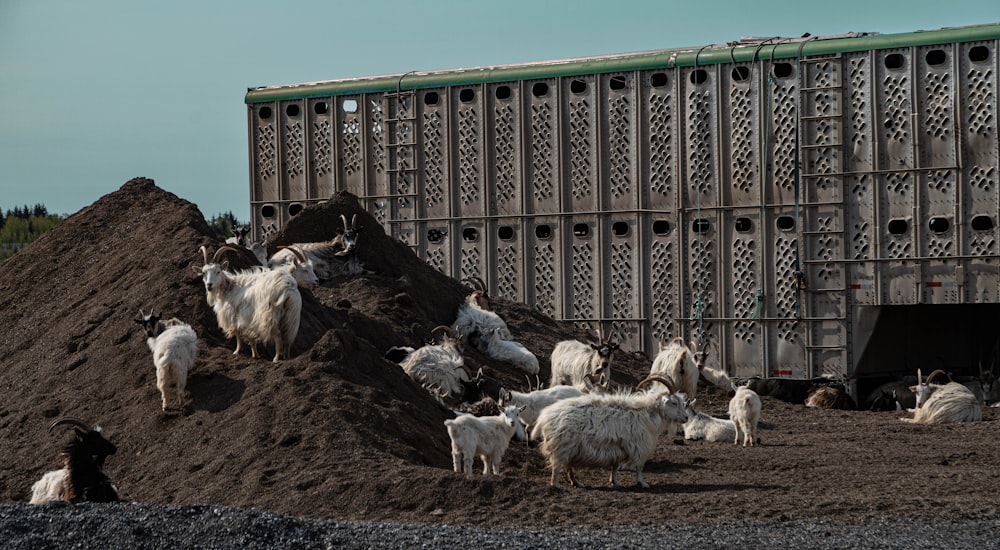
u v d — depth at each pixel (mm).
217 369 14297
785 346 23781
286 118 28516
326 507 11070
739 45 24531
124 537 9008
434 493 11117
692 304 24641
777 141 23781
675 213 24719
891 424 19031
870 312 23219
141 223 20734
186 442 12938
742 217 24188
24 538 8883
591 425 12078
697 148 24469
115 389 14523
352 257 21953
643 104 25000
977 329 26906
